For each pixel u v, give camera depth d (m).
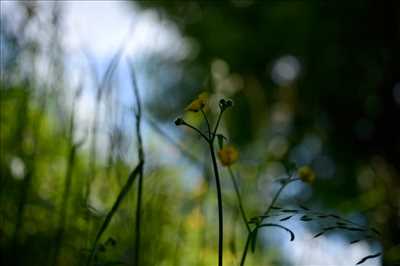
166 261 1.30
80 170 1.27
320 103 3.90
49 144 1.31
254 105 2.43
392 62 3.64
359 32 3.73
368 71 3.75
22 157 1.22
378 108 3.70
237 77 3.92
